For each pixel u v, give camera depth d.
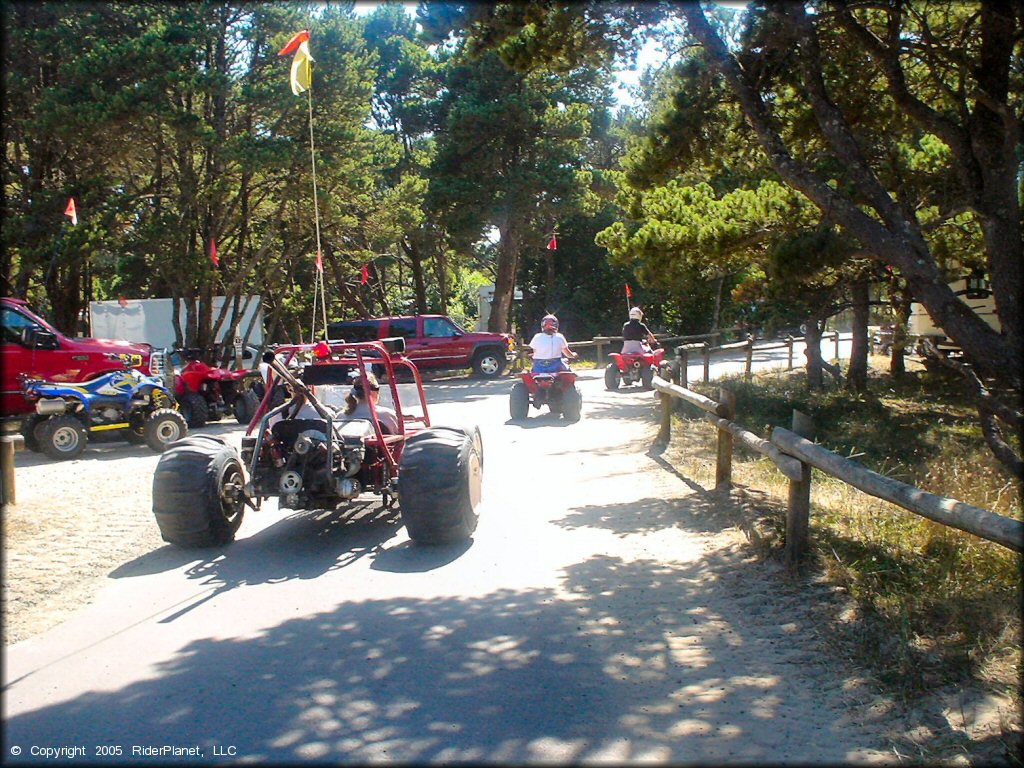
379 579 6.36
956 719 3.97
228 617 5.58
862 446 11.08
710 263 11.48
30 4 19.11
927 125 8.01
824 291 10.86
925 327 19.95
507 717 4.11
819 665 4.64
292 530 7.86
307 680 4.56
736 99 9.16
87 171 21.06
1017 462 7.12
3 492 8.78
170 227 21.02
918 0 8.93
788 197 10.37
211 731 4.00
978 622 4.84
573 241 37.34
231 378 17.25
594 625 5.34
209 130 19.86
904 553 6.19
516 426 14.43
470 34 8.51
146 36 19.06
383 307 38.66
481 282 61.03
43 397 12.62
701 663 4.74
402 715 4.14
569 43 8.75
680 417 14.48
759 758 3.70
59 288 22.48
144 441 13.73
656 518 7.96
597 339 28.17
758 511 7.60
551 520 8.02
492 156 28.50
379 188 30.14
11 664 4.82
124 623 5.48
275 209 25.72
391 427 8.15
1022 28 7.55
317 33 21.84
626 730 3.97
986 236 7.59
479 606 5.72
